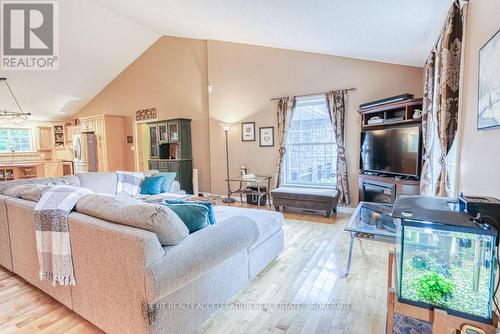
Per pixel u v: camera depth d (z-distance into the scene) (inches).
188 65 243.6
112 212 64.5
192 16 160.2
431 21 99.5
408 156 140.7
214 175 240.5
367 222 99.1
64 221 70.6
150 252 54.7
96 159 293.6
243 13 131.1
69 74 255.8
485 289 43.6
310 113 197.0
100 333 68.1
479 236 43.1
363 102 174.6
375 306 79.0
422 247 47.6
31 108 292.0
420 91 158.9
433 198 59.4
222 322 72.6
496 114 58.9
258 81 211.5
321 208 171.6
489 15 65.1
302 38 152.9
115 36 231.5
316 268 102.9
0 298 84.5
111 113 300.2
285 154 202.7
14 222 89.7
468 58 78.9
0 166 268.7
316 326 70.8
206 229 73.0
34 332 69.0
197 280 66.6
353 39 132.9
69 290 73.5
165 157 259.9
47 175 316.8
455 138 88.4
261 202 210.2
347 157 182.1
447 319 44.1
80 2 187.9
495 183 62.1
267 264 101.5
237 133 225.0
